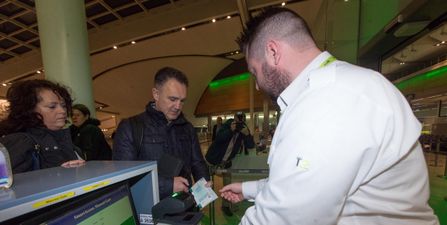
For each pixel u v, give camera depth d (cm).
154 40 902
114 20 698
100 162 75
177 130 130
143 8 649
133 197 76
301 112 49
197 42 987
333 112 45
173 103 116
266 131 898
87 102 259
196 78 1414
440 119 434
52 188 43
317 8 647
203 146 1091
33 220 42
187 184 99
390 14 214
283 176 45
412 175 52
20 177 53
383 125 47
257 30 64
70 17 247
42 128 96
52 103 99
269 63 63
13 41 695
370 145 44
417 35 212
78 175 55
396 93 54
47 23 242
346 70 54
